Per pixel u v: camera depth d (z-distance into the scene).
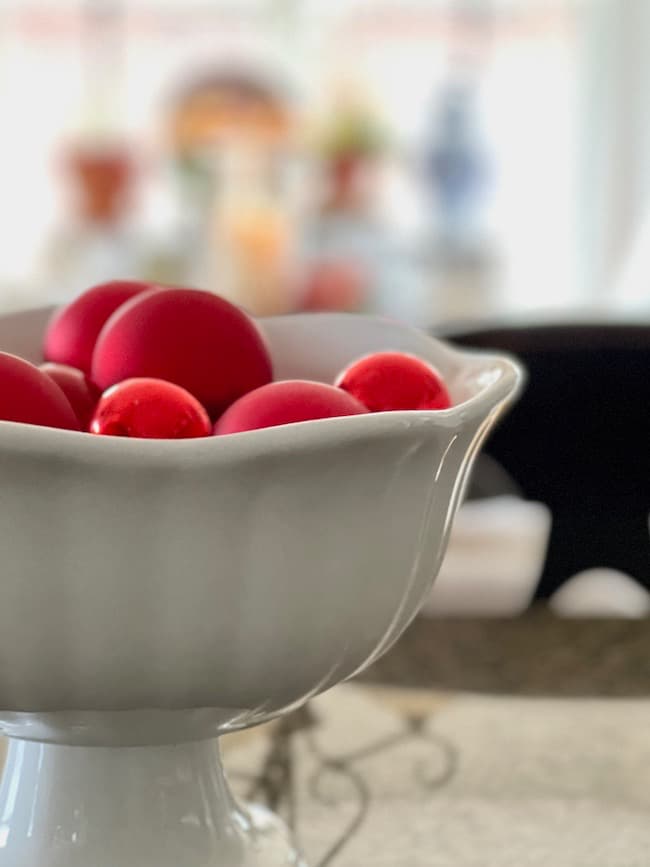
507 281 3.11
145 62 3.05
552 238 3.13
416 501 0.32
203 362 0.37
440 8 3.05
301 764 0.51
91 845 0.37
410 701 0.58
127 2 3.04
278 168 2.95
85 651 0.30
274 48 3.06
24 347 0.46
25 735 0.35
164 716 0.33
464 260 3.02
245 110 2.95
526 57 3.08
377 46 3.07
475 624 0.68
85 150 2.95
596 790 0.49
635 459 1.10
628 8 3.03
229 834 0.38
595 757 0.52
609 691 0.59
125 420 0.32
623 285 2.23
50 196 3.04
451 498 0.34
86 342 0.42
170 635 0.30
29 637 0.30
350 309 2.89
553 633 0.66
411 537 0.33
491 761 0.51
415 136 3.08
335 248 2.94
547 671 0.61
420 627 0.68
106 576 0.29
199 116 2.93
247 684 0.32
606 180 3.11
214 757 0.39
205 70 3.04
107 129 3.04
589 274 3.14
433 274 3.00
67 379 0.37
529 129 3.10
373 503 0.31
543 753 0.52
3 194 3.03
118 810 0.37
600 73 3.07
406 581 0.34
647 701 0.57
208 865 0.37
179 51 3.06
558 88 3.09
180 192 2.93
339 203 2.96
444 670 0.61
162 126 3.03
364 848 0.44
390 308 2.94
